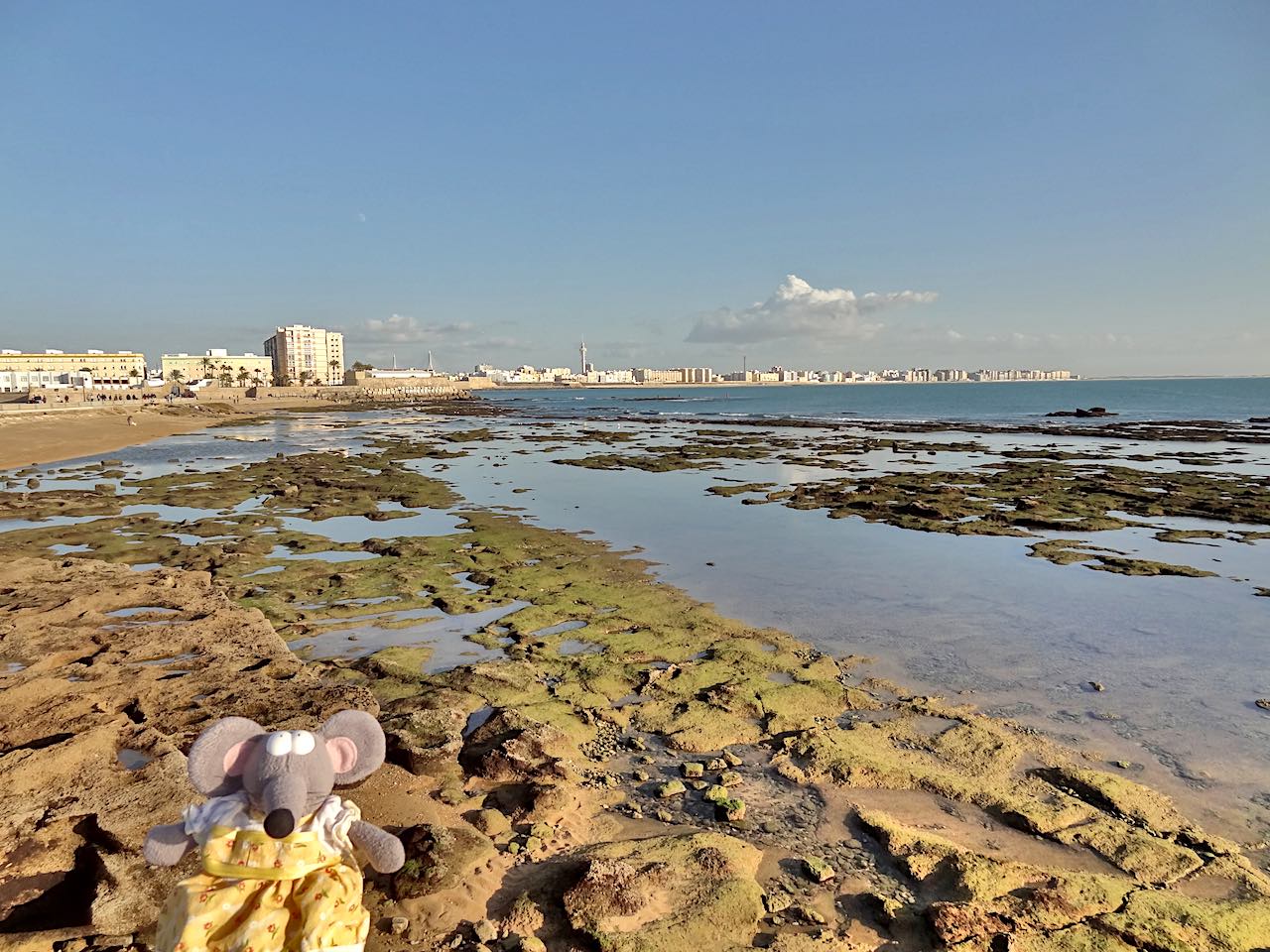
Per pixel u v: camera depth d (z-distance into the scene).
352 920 0.63
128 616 1.89
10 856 0.87
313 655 1.83
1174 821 1.14
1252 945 0.88
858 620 2.13
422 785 1.15
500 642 1.93
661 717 1.48
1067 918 0.91
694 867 0.99
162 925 0.63
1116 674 1.73
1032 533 3.49
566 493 4.77
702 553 3.00
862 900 0.95
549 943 0.85
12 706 1.27
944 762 1.31
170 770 1.02
